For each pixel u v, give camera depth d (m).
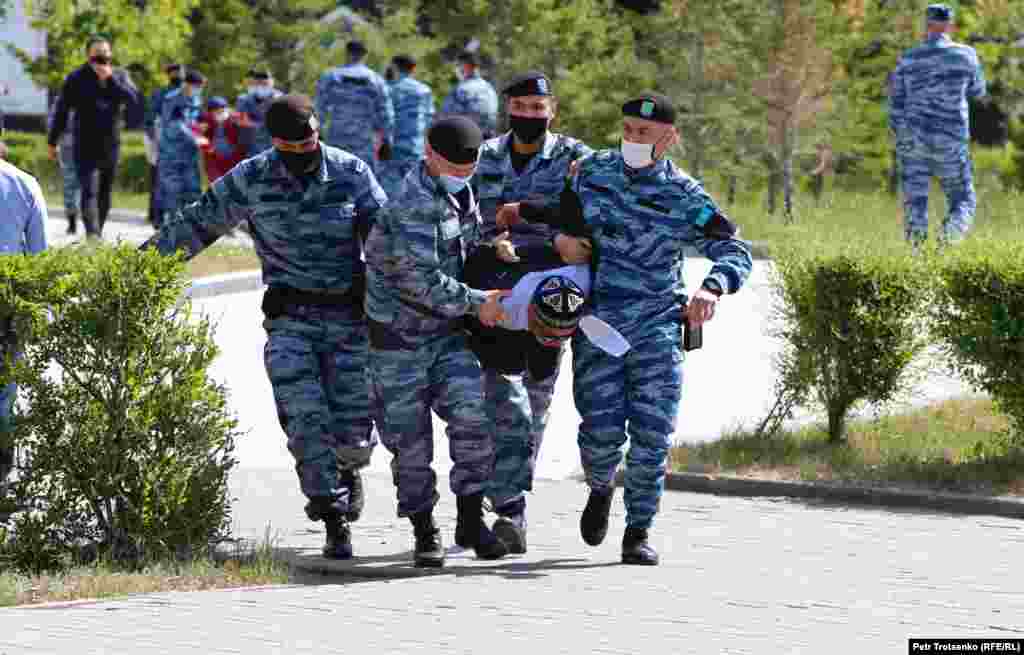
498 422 22.70
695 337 21.95
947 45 50.19
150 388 23.06
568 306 21.61
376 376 22.20
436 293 21.55
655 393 22.14
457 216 21.80
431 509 22.45
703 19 88.12
